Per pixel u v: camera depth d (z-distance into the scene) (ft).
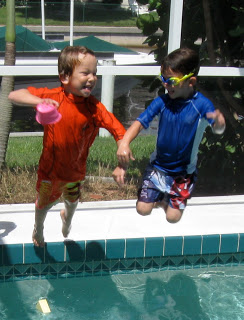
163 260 12.42
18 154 18.12
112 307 11.18
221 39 15.07
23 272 11.89
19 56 27.99
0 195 14.87
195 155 10.77
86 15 47.24
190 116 10.36
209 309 11.24
